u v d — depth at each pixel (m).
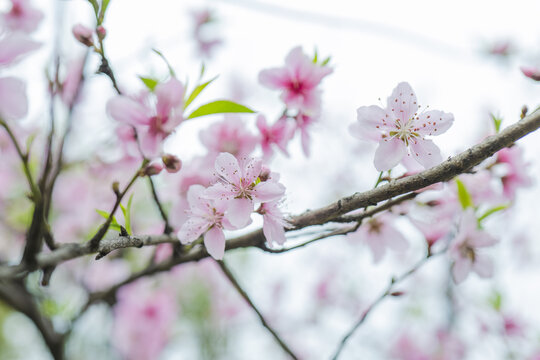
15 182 0.68
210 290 1.04
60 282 0.69
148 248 0.70
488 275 0.49
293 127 0.49
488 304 0.81
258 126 0.48
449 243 0.49
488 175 0.50
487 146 0.41
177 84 0.42
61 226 0.70
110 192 0.64
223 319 1.07
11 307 0.52
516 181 0.50
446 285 0.94
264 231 0.43
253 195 0.43
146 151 0.42
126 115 0.42
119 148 0.56
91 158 0.58
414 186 0.41
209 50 0.81
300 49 0.49
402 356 1.00
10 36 0.39
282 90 0.49
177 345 0.95
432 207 0.48
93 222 0.68
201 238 0.46
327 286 1.14
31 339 0.96
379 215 0.50
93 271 0.70
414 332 1.03
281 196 0.43
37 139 0.62
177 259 0.47
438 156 0.43
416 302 1.04
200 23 0.80
